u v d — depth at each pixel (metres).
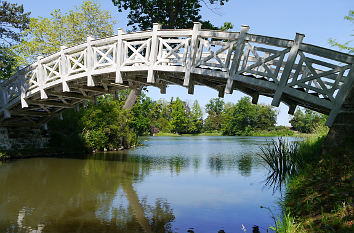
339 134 7.02
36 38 20.66
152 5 16.03
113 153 18.25
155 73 9.79
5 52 22.03
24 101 13.20
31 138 16.33
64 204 6.41
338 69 7.12
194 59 9.01
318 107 8.36
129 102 21.89
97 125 19.73
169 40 9.35
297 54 7.62
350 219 4.02
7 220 5.34
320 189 5.66
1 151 14.00
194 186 8.20
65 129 19.52
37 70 12.55
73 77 11.20
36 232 4.72
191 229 4.82
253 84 8.14
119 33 10.07
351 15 11.82
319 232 3.96
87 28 21.47
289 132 65.44
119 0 16.09
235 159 15.16
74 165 12.39
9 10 21.14
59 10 20.89
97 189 7.86
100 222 5.20
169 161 14.18
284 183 8.09
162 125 76.94
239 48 8.29
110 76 10.80
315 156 7.64
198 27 8.84
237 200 6.68
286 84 7.73
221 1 15.87
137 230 4.79
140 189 7.86
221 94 10.24
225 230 4.79
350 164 6.07
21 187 8.09
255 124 76.50
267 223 5.11
